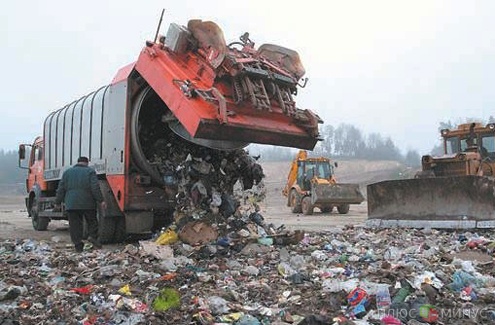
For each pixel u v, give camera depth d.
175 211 8.51
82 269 6.62
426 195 11.38
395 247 8.51
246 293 5.35
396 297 4.91
